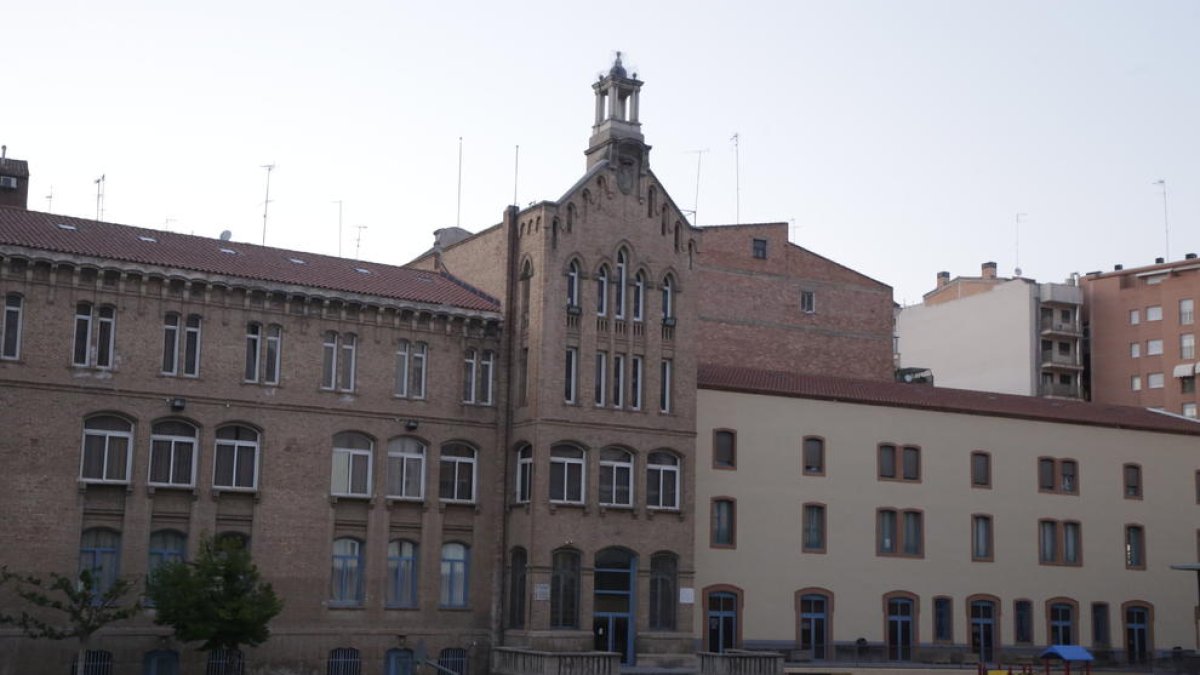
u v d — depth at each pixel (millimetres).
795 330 88688
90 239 54156
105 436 51906
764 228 88562
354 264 62500
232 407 54125
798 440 68312
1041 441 76000
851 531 68875
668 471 62281
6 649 48844
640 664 59688
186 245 57406
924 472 71812
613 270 61938
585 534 59094
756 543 66000
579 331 60375
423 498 58125
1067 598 74875
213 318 54250
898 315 128125
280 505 54719
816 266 90562
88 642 50344
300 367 55875
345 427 56625
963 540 72250
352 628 55719
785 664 63625
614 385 61062
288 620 54344
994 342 119688
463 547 59312
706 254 85938
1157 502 79312
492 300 62469
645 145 63688
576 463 59781
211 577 48719
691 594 61562
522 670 55156
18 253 50156
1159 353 121125
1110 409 83062
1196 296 119688
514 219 62062
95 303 51938
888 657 68312
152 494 52094
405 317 58656
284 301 55688
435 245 73000
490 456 60219
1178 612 78562
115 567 51531
